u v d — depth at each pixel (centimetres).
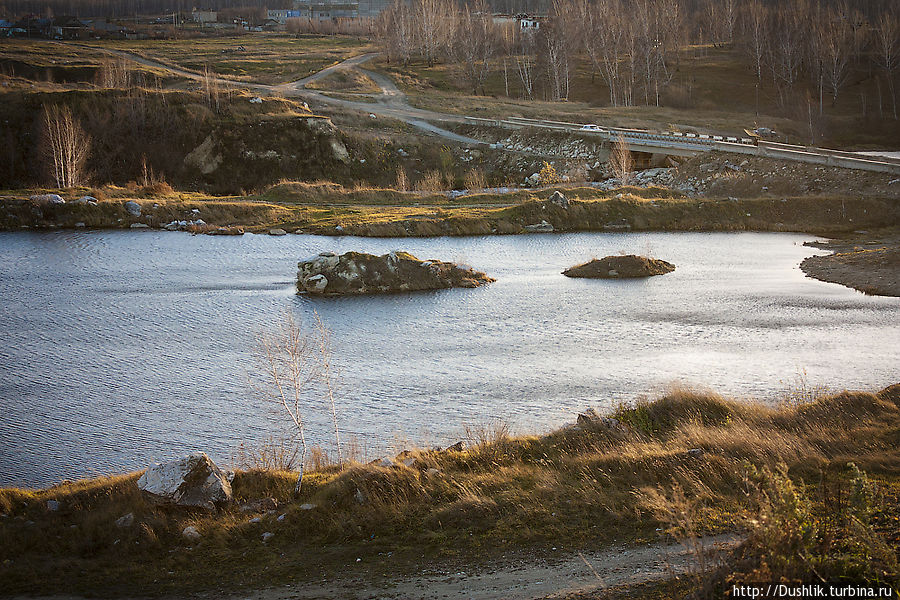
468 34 14562
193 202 7519
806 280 5053
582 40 14675
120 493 1717
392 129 10869
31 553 1504
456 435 2497
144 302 4456
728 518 1452
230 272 5309
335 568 1406
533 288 4878
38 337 3744
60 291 4697
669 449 1862
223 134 10050
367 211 7488
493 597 1249
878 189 7444
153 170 9644
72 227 6850
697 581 1168
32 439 2538
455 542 1474
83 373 3212
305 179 9881
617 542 1418
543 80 14038
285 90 12481
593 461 1795
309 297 4650
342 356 3444
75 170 8569
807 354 3412
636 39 13538
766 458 1752
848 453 1819
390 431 2559
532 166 9750
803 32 13538
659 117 11356
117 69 11825
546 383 3052
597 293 4712
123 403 2869
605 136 9688
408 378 3134
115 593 1350
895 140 10450
